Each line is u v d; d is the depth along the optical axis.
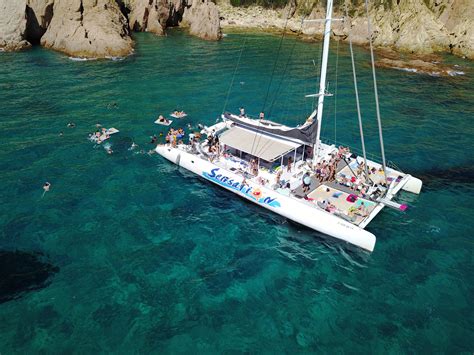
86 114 35.66
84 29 54.91
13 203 22.98
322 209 21.88
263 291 17.83
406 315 16.73
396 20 68.94
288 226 22.61
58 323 15.68
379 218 23.27
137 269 18.69
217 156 27.23
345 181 24.69
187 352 14.80
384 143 32.69
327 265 19.64
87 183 25.47
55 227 21.23
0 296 16.78
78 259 19.12
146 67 50.94
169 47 61.94
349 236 20.92
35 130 31.98
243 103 40.66
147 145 30.80
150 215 22.80
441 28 66.12
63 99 38.81
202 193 25.34
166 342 15.14
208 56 58.28
